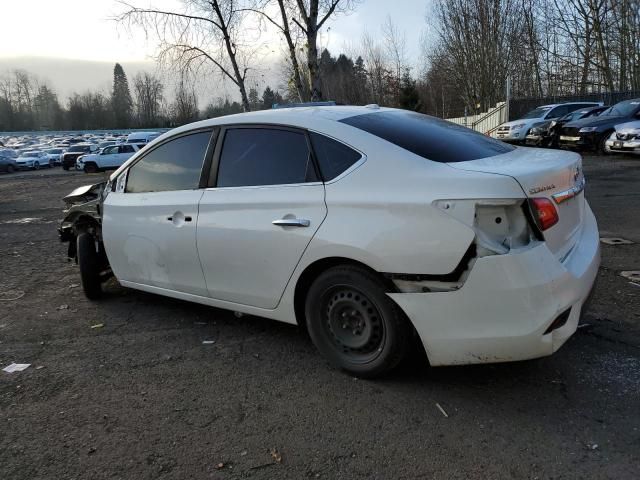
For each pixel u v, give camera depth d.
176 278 4.21
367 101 37.34
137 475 2.57
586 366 3.44
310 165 3.47
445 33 38.47
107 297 5.34
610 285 4.93
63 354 4.00
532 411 2.98
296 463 2.63
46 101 127.06
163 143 4.36
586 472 2.47
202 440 2.84
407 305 3.02
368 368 3.32
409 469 2.55
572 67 31.98
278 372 3.58
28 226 11.04
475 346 2.89
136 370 3.69
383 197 3.08
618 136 15.14
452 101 44.97
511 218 2.82
